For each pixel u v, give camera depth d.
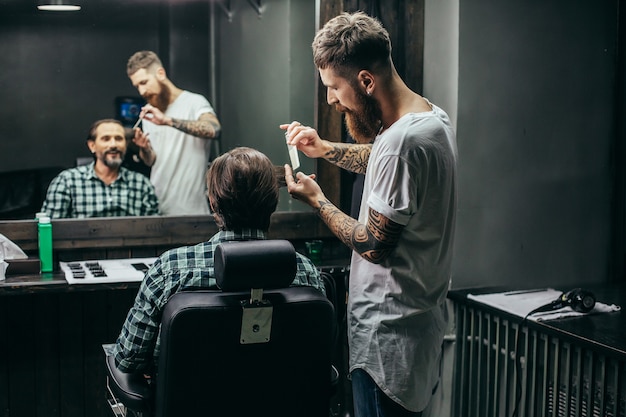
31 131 4.86
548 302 2.64
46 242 2.63
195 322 1.58
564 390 2.38
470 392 2.80
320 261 2.90
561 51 2.96
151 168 3.83
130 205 3.37
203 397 1.65
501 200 2.91
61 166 4.84
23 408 2.76
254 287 1.60
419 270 1.90
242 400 1.68
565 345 2.36
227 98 4.92
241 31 4.51
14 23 4.69
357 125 1.98
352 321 1.99
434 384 2.05
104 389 2.84
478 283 2.92
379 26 1.89
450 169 1.87
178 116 3.94
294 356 1.70
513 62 2.87
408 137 1.79
